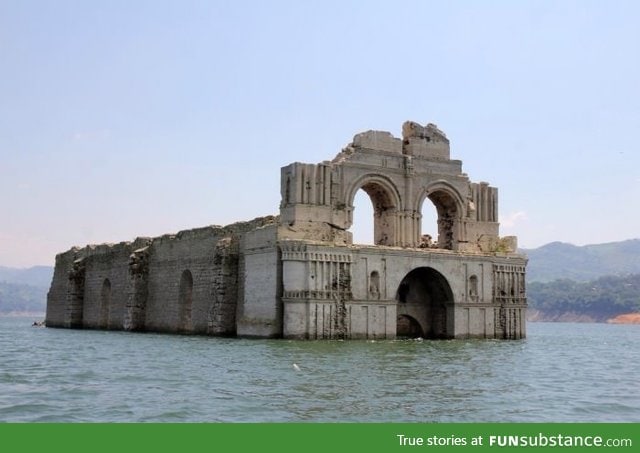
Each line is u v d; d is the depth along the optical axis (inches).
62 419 1132.5
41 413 1181.7
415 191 3489.2
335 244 3093.0
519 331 3636.8
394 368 1855.3
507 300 3590.1
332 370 1781.5
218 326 3435.0
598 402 1360.7
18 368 1857.8
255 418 1138.7
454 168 3624.5
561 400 1376.7
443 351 2513.5
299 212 3176.7
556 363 2212.1
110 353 2399.1
